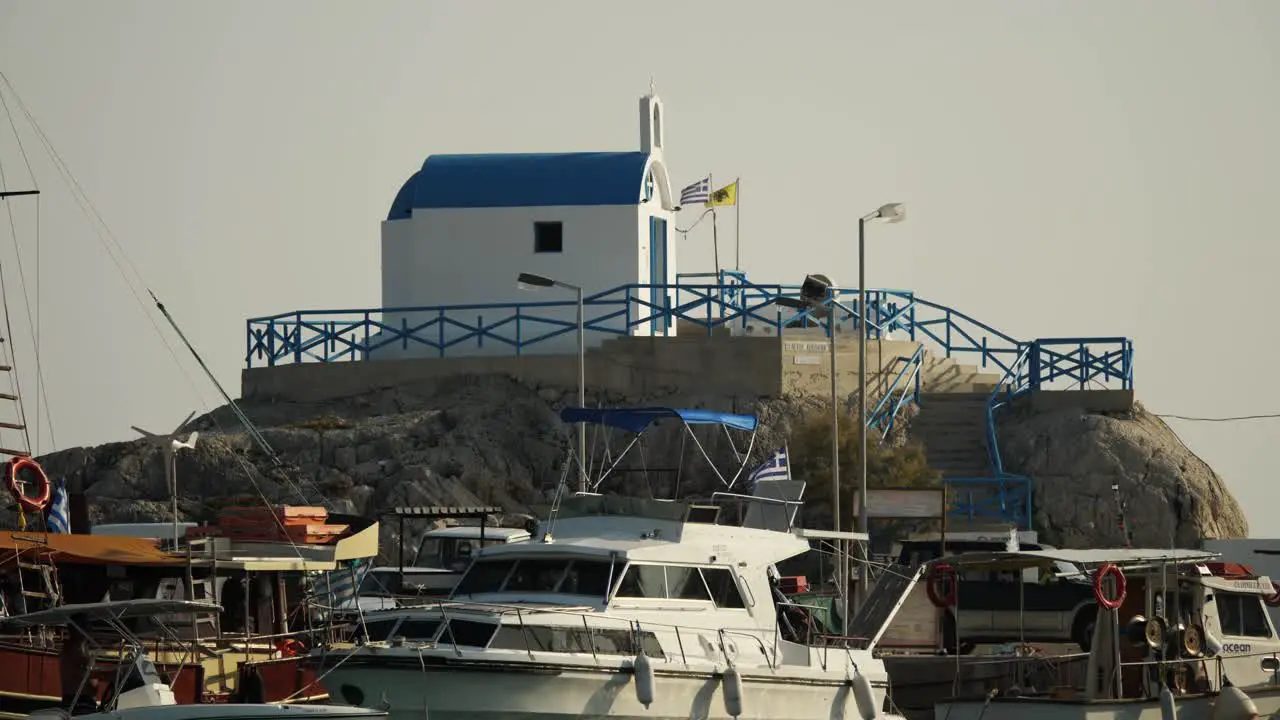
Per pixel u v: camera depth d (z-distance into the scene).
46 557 102.31
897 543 153.75
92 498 180.75
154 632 101.25
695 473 185.88
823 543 153.62
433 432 187.38
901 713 112.94
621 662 95.50
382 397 198.12
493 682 93.12
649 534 102.19
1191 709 107.62
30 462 109.19
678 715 96.62
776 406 192.50
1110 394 199.88
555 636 95.69
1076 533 186.12
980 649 124.44
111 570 104.38
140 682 92.31
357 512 176.50
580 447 158.25
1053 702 104.69
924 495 146.00
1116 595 106.62
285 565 109.44
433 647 93.19
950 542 141.38
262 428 190.12
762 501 112.31
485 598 100.88
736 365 195.62
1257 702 110.62
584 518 104.75
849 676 103.31
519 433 189.88
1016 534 142.62
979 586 124.44
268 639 105.31
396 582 136.25
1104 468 189.00
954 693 109.31
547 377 196.88
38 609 103.38
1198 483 188.75
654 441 188.25
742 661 99.94
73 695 94.38
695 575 101.06
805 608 109.38
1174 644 110.19
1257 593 114.12
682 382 195.88
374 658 93.25
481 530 135.50
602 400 195.12
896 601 108.94
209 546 110.06
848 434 183.88
